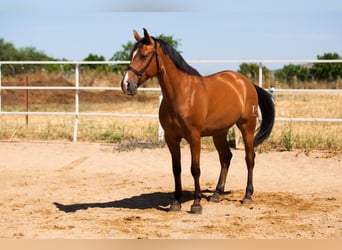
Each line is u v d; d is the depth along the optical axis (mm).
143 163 11867
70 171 11469
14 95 27406
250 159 8898
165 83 7582
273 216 7711
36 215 7930
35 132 14891
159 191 9688
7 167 11883
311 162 11352
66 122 17906
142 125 16609
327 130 14992
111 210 8266
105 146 13125
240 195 9273
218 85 8234
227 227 7098
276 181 10352
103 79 31203
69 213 8039
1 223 7406
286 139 12383
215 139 8953
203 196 9195
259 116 13086
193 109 7641
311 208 8227
